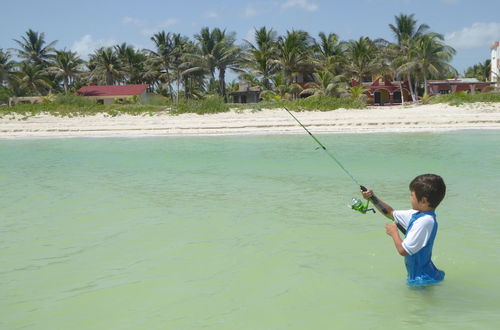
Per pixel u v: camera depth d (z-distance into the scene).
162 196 8.48
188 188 9.28
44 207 7.74
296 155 14.91
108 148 19.17
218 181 10.09
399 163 12.24
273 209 7.15
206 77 57.78
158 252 5.17
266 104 33.41
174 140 22.34
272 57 52.34
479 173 10.14
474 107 28.69
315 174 10.74
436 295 3.76
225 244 5.39
